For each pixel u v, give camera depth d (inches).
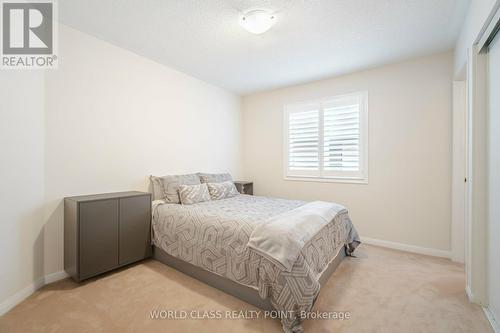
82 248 80.7
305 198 149.9
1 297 65.9
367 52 108.3
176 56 114.1
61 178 87.2
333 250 89.4
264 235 67.2
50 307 69.2
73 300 72.9
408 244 117.0
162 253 100.9
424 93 112.6
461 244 102.3
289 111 156.6
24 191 73.8
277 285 61.8
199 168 145.9
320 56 112.4
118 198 90.9
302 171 151.2
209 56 113.4
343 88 135.1
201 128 147.2
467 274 76.5
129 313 66.8
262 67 126.1
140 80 113.6
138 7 77.3
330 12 79.1
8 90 68.2
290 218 76.2
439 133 109.7
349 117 133.1
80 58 92.2
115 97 104.0
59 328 60.4
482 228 70.2
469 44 75.1
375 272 92.4
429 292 77.8
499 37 61.5
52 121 84.7
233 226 76.9
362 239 129.4
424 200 113.4
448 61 106.9
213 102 155.5
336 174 137.9
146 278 87.4
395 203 120.4
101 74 99.0
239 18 83.1
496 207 63.8
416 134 114.8
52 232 84.6
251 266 68.4
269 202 116.7
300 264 62.4
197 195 115.8
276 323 62.9
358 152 130.6
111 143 102.8
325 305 70.6
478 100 70.2
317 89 145.0
